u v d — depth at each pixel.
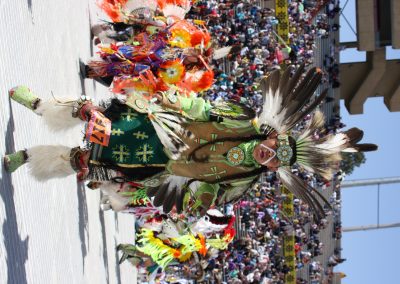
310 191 4.55
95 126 4.13
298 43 20.61
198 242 7.52
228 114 4.46
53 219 5.23
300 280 19.64
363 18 23.42
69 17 6.98
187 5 7.16
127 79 6.23
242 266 15.27
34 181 4.79
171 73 6.16
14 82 4.46
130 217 11.41
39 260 4.63
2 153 4.07
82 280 6.11
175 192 4.45
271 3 20.64
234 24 16.73
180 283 10.64
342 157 4.50
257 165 4.47
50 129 4.35
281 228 18.38
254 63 16.81
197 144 4.41
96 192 7.44
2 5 4.36
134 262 8.62
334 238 23.42
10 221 4.06
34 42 5.20
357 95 24.62
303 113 4.47
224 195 4.64
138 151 4.31
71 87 6.59
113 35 7.38
